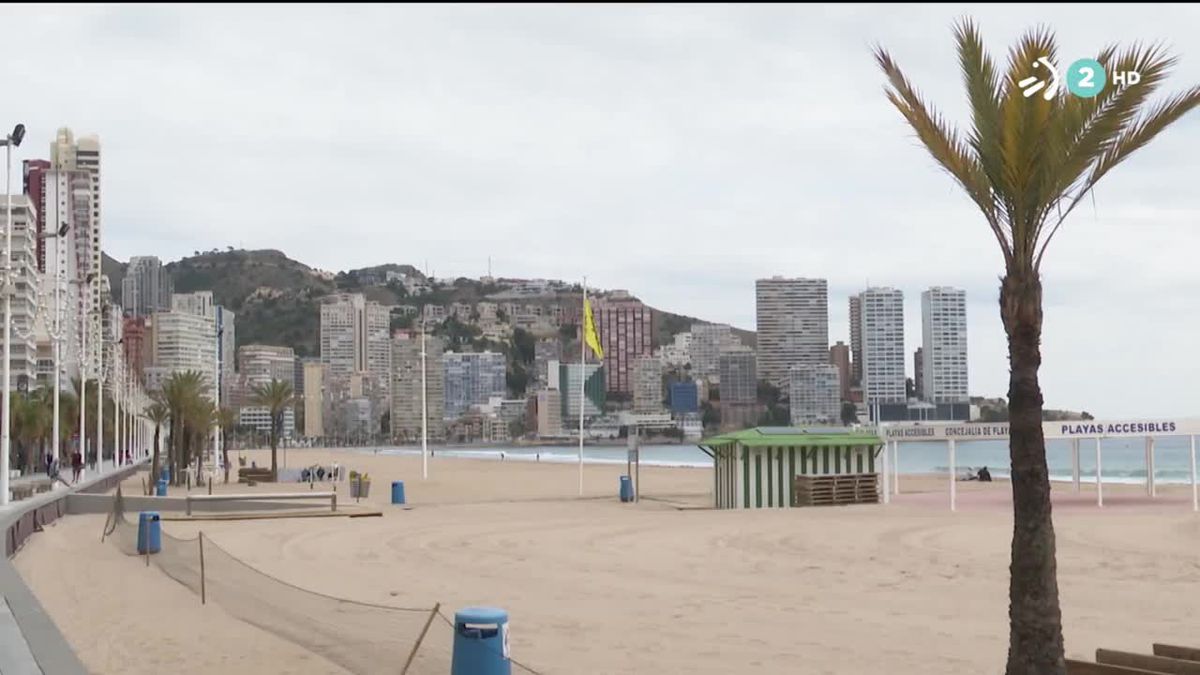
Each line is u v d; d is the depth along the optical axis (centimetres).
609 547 2689
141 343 19738
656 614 1694
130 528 3269
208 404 9081
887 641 1459
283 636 1476
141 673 1260
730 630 1549
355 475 5603
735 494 4091
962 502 4231
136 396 13350
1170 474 9819
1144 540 2702
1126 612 1689
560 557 2492
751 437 4141
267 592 1930
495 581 2097
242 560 2472
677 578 2131
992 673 1263
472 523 3416
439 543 2817
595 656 1373
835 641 1462
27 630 1196
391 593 1945
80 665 1034
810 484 4056
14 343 11538
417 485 6525
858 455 4203
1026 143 1030
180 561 2425
